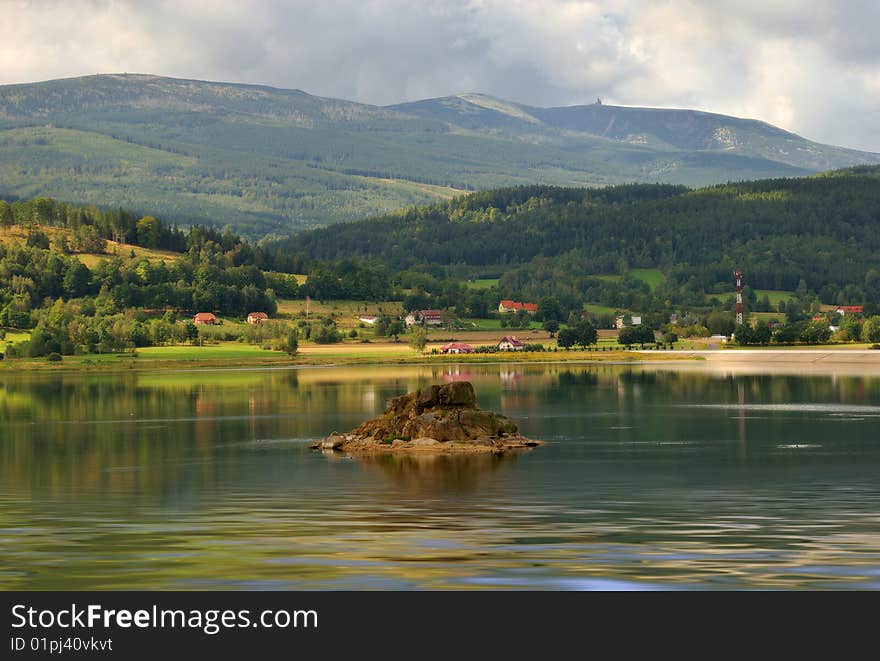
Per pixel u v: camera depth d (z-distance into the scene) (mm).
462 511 59781
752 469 81438
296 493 68312
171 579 42562
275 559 45625
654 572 43031
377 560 45281
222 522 55906
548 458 89000
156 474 80938
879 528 53250
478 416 98875
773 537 50500
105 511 60750
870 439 104875
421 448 94000
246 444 105188
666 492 68438
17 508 62281
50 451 99875
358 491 69125
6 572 43812
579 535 51125
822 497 65875
